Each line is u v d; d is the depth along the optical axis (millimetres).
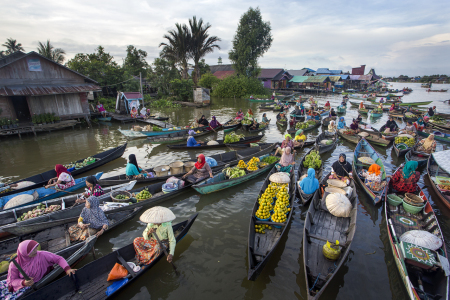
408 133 16344
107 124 23094
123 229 7566
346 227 7160
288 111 31016
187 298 5293
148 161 13156
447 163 8930
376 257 6438
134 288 5504
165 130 17594
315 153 12297
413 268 5598
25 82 18719
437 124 20641
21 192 8797
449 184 9109
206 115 27781
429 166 11523
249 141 16141
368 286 5570
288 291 5414
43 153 14492
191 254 6547
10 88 17812
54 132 19844
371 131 17422
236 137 15820
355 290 5465
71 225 7074
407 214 7742
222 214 8367
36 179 10031
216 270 6020
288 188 8883
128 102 25984
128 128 21359
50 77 19859
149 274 5863
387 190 8969
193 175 9766
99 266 5477
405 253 5457
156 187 9430
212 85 49719
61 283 4922
